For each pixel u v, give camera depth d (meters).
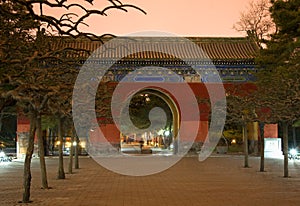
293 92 25.78
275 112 27.42
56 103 21.36
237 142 62.56
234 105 35.50
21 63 12.05
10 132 61.81
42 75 16.70
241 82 53.69
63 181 26.02
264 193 20.84
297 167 36.09
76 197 19.59
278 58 39.06
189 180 26.70
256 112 35.84
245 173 31.06
